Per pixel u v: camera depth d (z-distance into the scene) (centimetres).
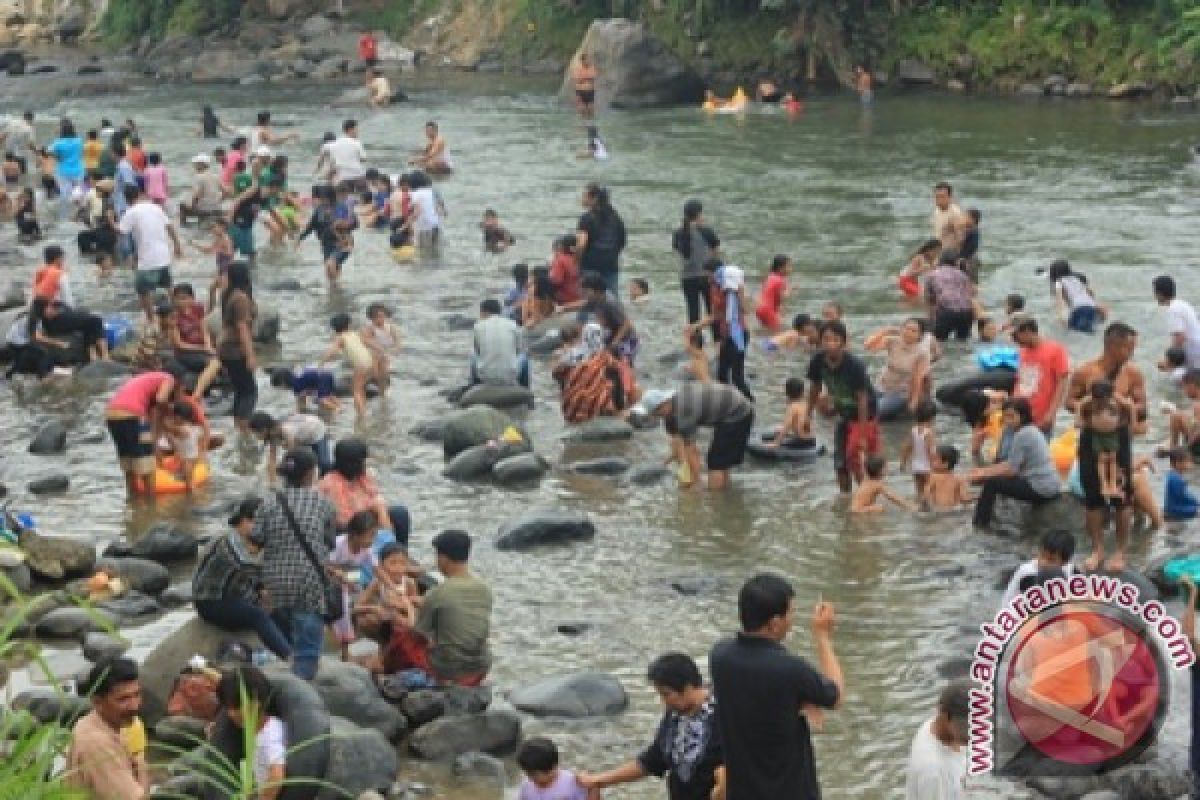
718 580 1806
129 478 2122
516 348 2497
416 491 2122
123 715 1208
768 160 4569
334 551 1648
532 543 1922
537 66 6806
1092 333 2764
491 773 1409
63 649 1666
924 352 2347
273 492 1534
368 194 4019
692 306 2742
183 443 2128
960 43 5809
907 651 1625
